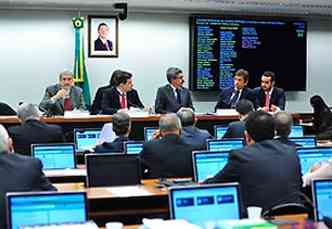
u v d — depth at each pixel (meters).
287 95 10.91
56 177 4.53
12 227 2.53
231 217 2.77
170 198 2.71
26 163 3.07
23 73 9.56
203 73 10.19
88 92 9.56
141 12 10.02
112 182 4.18
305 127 8.65
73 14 9.71
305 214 3.15
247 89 8.05
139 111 7.36
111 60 9.91
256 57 10.47
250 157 3.34
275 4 9.50
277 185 3.30
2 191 2.93
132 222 3.81
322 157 4.66
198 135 4.85
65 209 2.62
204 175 4.28
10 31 9.49
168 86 7.81
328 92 11.09
